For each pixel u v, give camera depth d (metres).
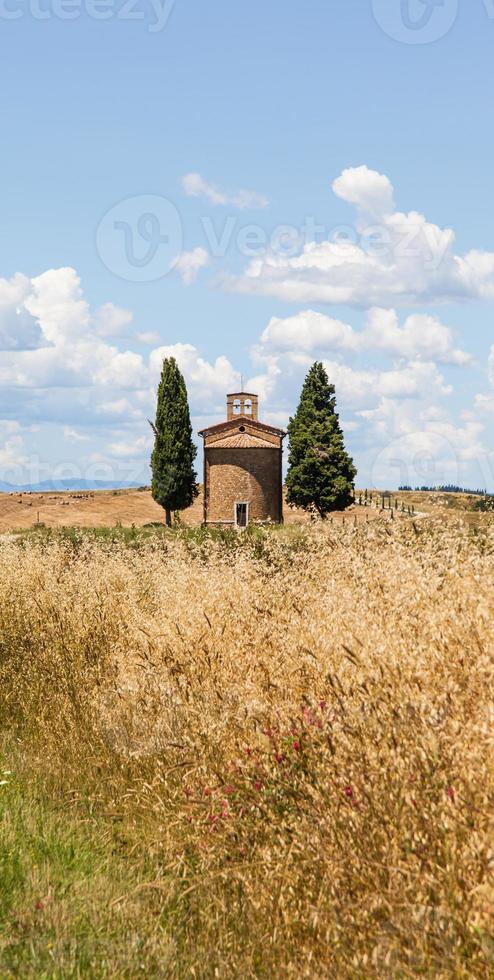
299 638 9.27
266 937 6.32
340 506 102.19
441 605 8.05
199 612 11.10
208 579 12.90
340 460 102.81
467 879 5.21
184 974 6.10
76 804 9.30
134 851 8.23
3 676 13.41
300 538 15.92
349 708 7.01
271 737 7.68
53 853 8.01
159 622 12.06
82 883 7.43
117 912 6.92
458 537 10.59
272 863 6.71
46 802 9.47
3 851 7.95
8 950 6.16
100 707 10.79
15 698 12.74
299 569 12.89
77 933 6.50
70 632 13.90
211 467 91.81
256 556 15.53
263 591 11.80
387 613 8.48
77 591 16.53
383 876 5.76
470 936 5.00
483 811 5.44
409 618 8.02
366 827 6.09
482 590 8.12
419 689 6.72
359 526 12.99
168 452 101.94
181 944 6.52
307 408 104.31
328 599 9.72
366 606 8.93
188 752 8.62
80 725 10.94
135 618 13.38
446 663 6.96
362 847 6.02
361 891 5.88
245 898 6.79
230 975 6.00
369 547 11.76
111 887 7.39
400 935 5.29
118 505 128.12
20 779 10.10
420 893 5.38
